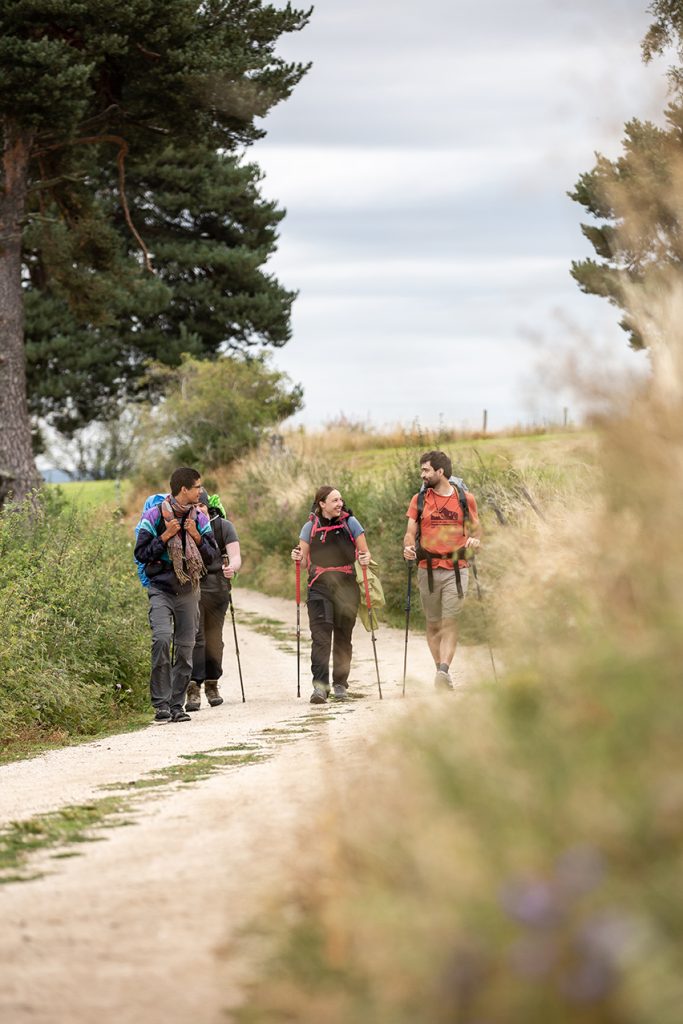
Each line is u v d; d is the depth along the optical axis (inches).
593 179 324.8
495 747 233.6
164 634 1095.0
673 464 295.0
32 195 3142.2
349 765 398.6
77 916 346.9
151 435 4138.8
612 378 321.7
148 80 2689.5
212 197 5615.2
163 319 5728.3
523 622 347.6
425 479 1011.3
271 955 269.1
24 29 2564.0
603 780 193.9
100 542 1441.9
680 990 147.9
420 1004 181.5
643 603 276.4
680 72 313.1
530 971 146.8
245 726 952.9
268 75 2723.9
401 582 2022.6
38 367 5487.2
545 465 478.9
